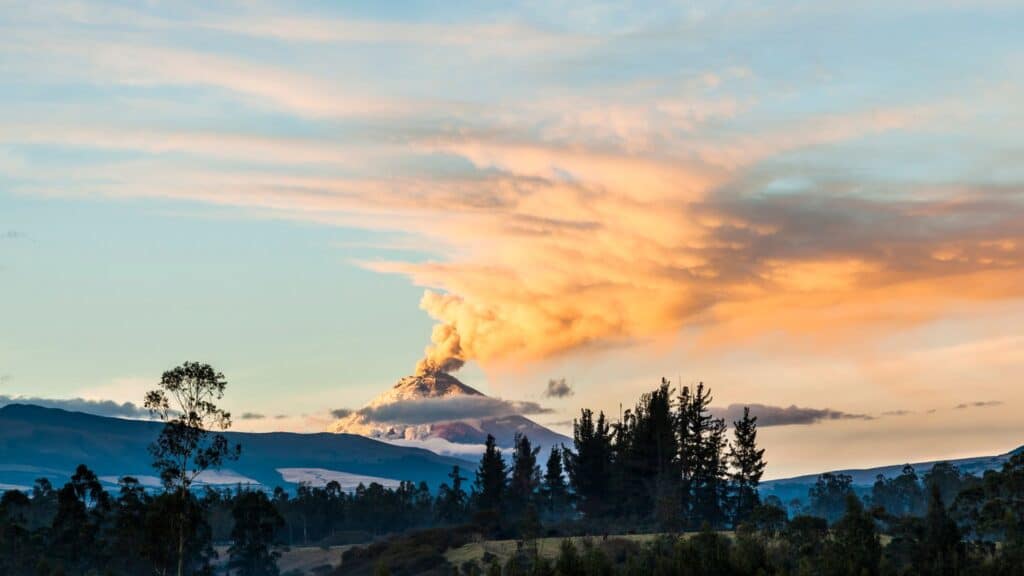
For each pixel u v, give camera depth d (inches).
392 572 6048.2
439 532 6820.9
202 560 6747.1
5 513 6299.2
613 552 5403.5
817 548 4889.3
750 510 7199.8
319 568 7268.7
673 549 4906.5
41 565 5684.1
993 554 4913.9
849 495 4886.8
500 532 6756.9
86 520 6333.7
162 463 5108.3
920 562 4699.8
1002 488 5487.2
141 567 6368.1
